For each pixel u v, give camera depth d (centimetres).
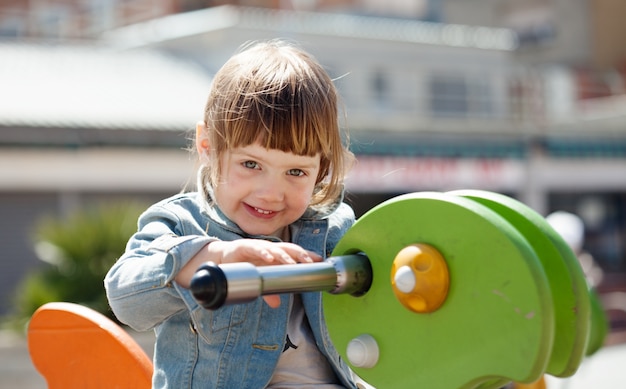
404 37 1820
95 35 1980
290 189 182
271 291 146
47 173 1224
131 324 179
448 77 1853
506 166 1541
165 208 193
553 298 159
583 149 1644
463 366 152
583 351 158
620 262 2061
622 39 2295
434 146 1449
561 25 2317
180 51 1700
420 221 158
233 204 184
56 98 1223
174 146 1180
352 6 2294
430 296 153
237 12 1686
